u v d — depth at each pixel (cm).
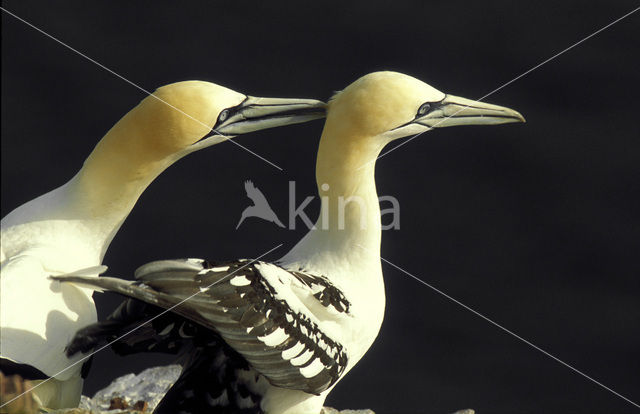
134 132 1055
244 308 879
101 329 896
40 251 996
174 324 909
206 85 1091
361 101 1052
